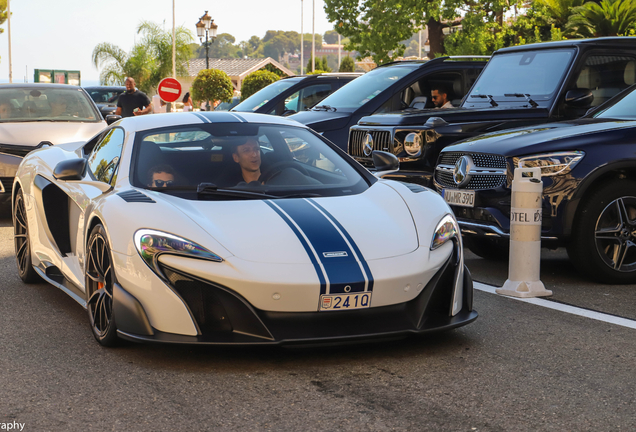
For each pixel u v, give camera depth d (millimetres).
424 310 3436
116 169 4121
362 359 3447
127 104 14758
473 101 7617
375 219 3664
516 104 7176
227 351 3572
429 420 2723
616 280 5109
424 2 24578
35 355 3574
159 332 3289
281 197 3867
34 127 8672
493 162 5281
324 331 3236
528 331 3932
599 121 5512
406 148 6773
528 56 7629
